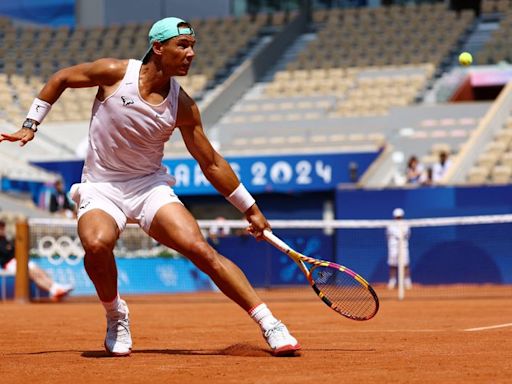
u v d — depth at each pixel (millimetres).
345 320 23953
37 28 76688
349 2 76250
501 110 54844
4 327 21859
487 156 51531
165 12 76750
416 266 46469
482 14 71750
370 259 47094
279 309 30188
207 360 13148
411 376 11125
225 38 72062
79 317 26547
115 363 12906
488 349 14891
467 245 45969
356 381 10648
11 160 57625
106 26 75938
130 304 36281
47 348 15914
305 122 59250
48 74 70500
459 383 10484
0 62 72250
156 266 46375
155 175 13727
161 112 13094
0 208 53156
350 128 57594
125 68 13070
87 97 65250
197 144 13562
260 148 56156
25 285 38156
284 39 71812
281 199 54156
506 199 45531
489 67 64125
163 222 13258
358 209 47438
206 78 66750
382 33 70125
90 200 13438
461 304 32156
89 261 13156
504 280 45594
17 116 62719
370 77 64688
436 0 74500
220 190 13852
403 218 46781
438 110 57344
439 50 66500
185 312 29641
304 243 48438
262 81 67750
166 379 11062
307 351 14562
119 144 13234
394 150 55375
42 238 43875
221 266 13227
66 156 58812
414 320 23531
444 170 50062
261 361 12906
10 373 11867
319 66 67375
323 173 52250
